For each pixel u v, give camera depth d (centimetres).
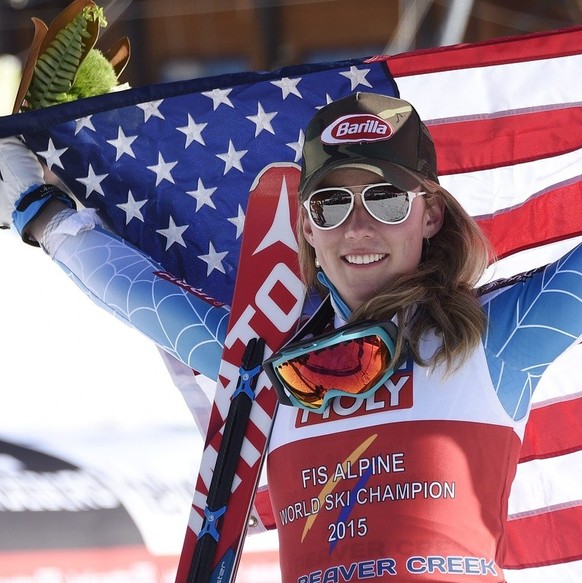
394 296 767
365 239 776
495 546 737
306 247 868
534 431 1021
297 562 755
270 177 934
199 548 830
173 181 1088
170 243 1091
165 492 1602
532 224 1045
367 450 747
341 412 768
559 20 2981
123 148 1077
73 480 1603
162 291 932
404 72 1072
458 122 1058
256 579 1544
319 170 785
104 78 1081
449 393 750
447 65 1064
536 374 769
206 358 912
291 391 774
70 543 1590
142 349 1669
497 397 757
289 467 780
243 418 855
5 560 1583
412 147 788
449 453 736
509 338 764
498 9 3000
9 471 1606
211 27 3073
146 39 3075
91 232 1005
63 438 1617
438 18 2881
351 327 755
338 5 3041
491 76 1055
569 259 766
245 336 888
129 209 1083
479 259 818
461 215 812
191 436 1622
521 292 773
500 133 1051
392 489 733
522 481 1027
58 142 1062
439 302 769
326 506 750
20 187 1030
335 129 789
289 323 888
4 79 1894
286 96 1086
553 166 1041
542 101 1045
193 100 1087
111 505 1596
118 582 1580
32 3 2933
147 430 1622
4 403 1623
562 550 1022
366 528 730
